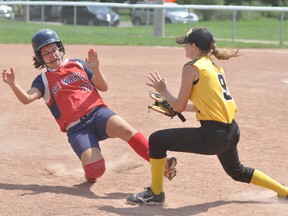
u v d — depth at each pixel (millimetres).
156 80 11695
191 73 11430
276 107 22781
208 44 11688
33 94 13195
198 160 15656
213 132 11367
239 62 36062
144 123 19781
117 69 32312
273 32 58125
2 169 14656
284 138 18109
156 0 57344
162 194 12102
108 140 17656
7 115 20750
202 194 12961
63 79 13391
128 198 12117
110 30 60938
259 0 85188
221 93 11508
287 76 30578
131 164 15023
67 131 13312
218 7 52438
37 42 13383
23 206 11828
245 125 19734
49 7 64000
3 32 57438
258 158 15883
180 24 61969
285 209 12000
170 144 11672
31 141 17516
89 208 11789
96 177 12922
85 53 39594
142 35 57875
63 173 14453
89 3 57938
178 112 11938
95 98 13430
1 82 27375
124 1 86938
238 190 13289
